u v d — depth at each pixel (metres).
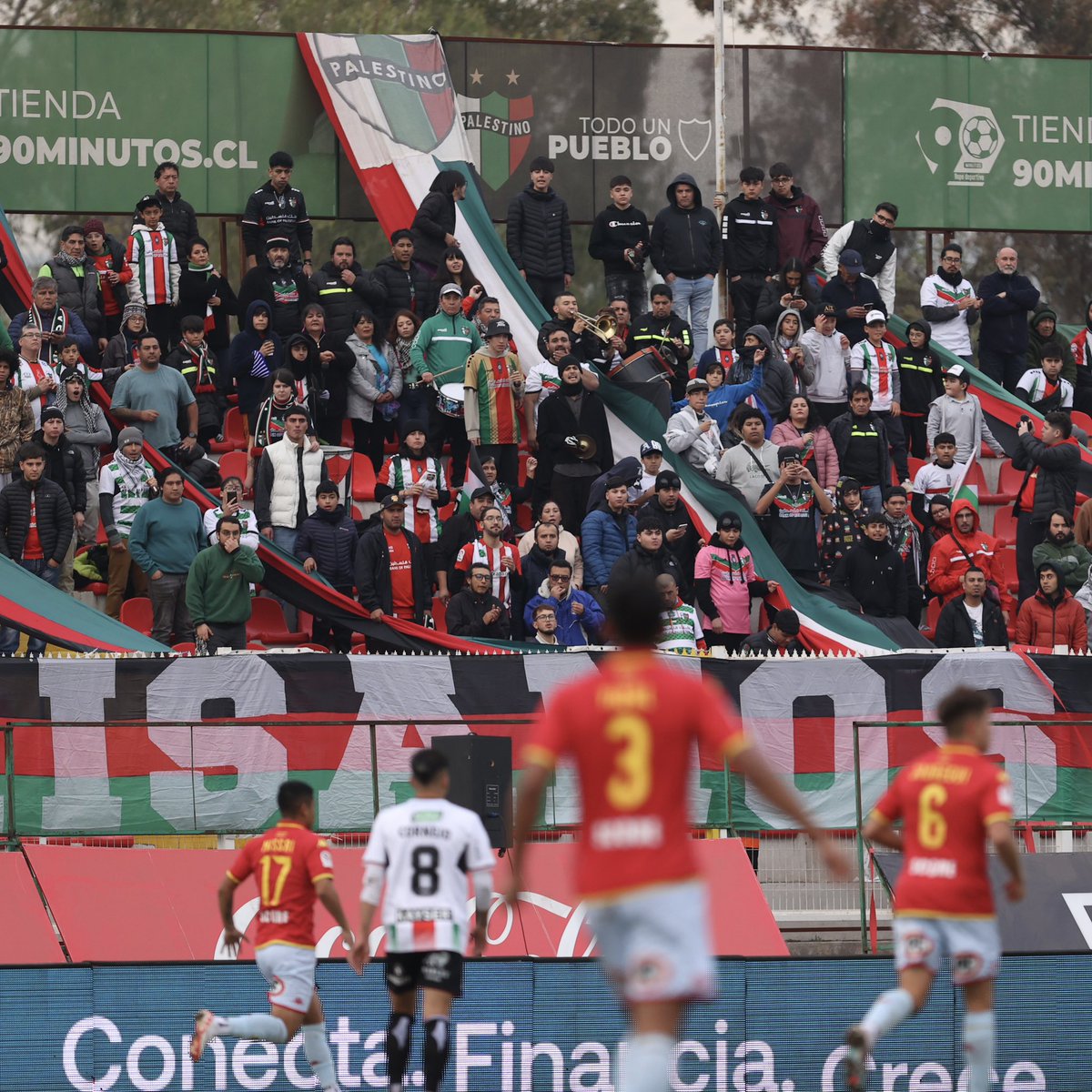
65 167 79.62
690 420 68.44
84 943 43.53
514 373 68.19
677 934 21.73
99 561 62.00
